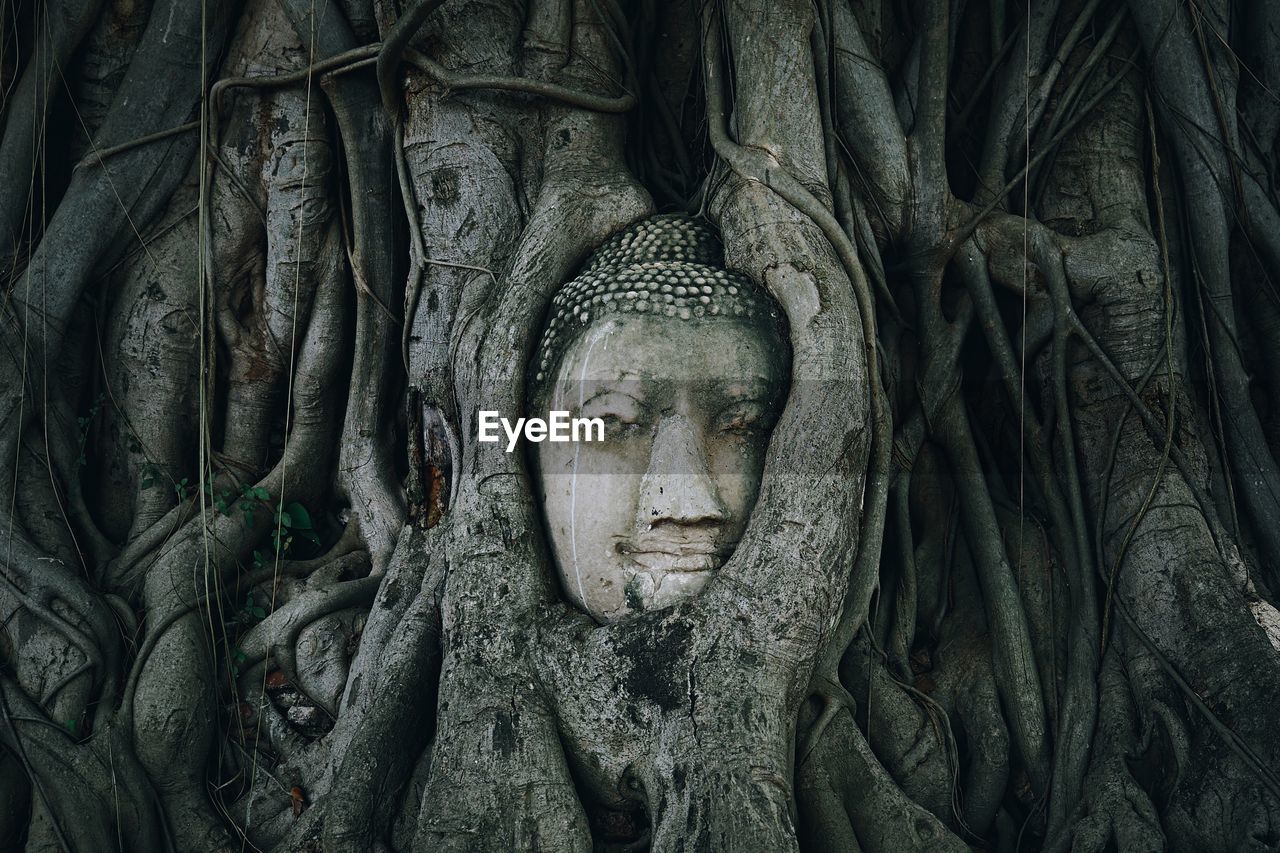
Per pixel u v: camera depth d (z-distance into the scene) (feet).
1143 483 16.21
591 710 14.14
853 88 17.52
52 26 19.31
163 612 17.13
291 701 17.44
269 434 19.66
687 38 19.69
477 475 15.47
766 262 15.33
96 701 16.60
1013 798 16.20
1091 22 18.38
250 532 18.52
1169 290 16.96
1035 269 17.34
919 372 17.48
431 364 17.48
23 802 16.14
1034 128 18.06
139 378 19.01
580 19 18.60
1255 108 18.76
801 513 14.16
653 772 13.71
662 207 18.57
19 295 18.19
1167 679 15.25
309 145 19.15
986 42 19.25
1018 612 16.44
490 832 13.70
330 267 19.33
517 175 17.89
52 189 19.63
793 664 13.89
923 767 15.58
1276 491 17.19
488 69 18.01
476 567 15.06
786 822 12.89
